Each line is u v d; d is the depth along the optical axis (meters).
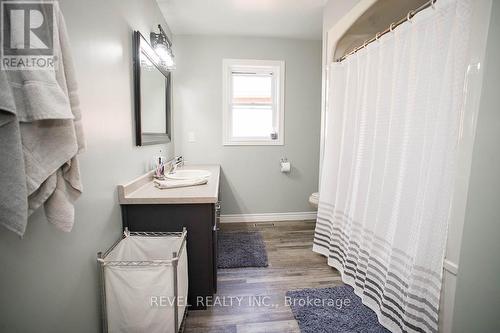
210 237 1.58
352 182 1.92
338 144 2.18
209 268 1.61
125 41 1.56
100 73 1.25
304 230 3.01
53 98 0.68
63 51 0.80
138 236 1.48
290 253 2.42
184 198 1.50
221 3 2.31
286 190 3.33
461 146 1.06
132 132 1.68
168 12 2.46
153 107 2.10
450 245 1.12
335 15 2.14
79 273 1.09
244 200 3.29
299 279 1.99
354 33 2.03
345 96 2.02
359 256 1.75
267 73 3.22
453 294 1.11
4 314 0.73
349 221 1.92
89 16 1.14
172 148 2.99
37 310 0.85
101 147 1.26
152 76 2.07
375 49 1.66
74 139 0.78
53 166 0.73
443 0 1.13
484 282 1.10
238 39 3.05
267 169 3.27
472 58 1.01
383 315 1.46
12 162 0.61
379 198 1.62
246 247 2.52
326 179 2.27
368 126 1.74
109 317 1.21
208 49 3.03
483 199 1.05
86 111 1.12
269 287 1.88
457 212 1.09
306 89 3.21
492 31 0.95
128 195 1.52
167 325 1.23
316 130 3.28
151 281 1.18
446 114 1.12
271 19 2.63
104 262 1.17
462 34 1.05
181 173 2.28
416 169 1.32
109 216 1.35
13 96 0.62
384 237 1.56
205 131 3.13
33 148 0.69
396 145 1.48
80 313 1.10
